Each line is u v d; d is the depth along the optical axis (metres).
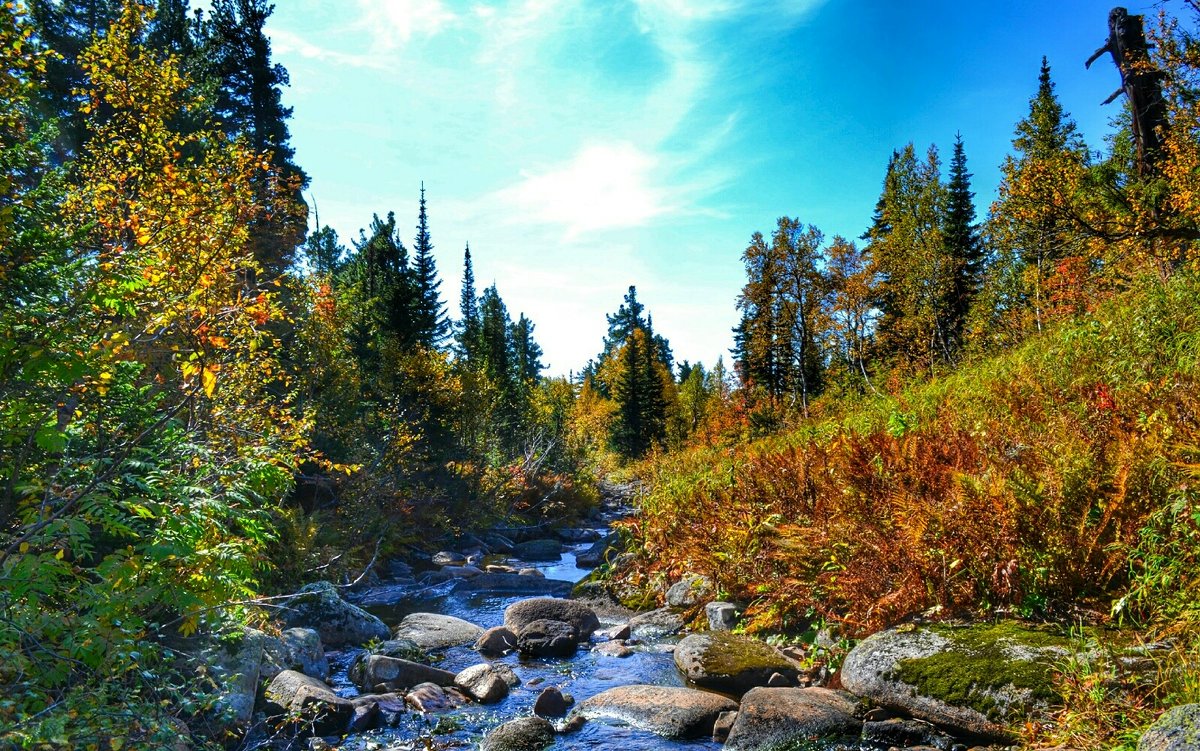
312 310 17.73
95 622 3.70
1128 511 5.44
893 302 38.09
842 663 6.34
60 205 7.03
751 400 42.69
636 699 6.39
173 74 11.70
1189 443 5.47
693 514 11.18
